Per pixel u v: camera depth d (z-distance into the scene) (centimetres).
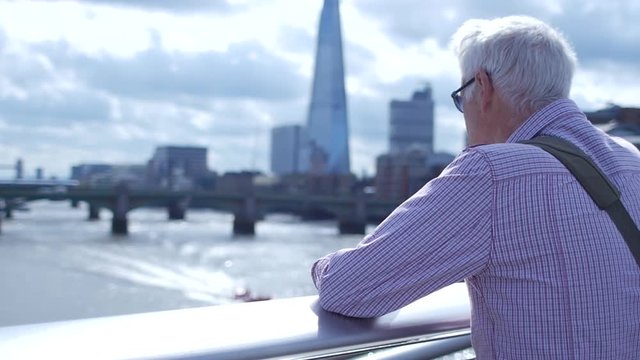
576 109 168
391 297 153
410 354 157
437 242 151
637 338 154
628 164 166
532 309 150
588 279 149
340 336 142
